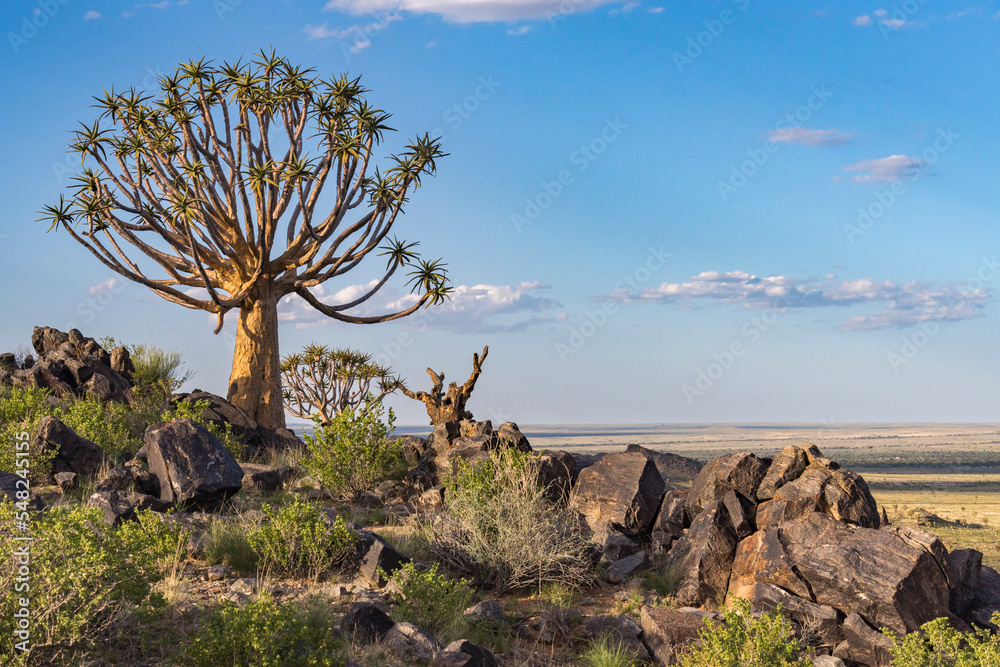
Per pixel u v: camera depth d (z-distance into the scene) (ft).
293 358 102.94
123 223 62.39
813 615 22.11
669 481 62.64
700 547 26.50
